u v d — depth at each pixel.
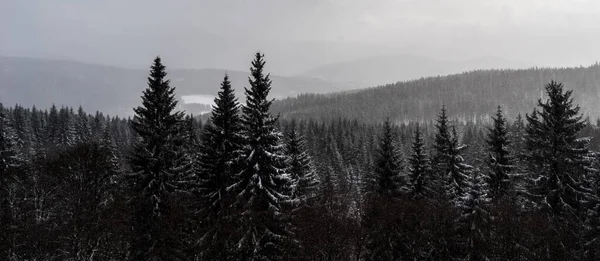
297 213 31.53
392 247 32.50
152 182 27.92
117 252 28.86
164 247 27.92
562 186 29.89
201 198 29.92
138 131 28.44
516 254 27.05
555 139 30.16
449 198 35.78
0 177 35.41
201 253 27.36
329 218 31.12
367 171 63.19
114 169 35.94
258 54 27.72
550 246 26.64
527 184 34.38
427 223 31.08
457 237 29.91
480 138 99.62
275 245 27.28
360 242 33.34
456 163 36.72
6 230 26.22
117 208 28.97
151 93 28.91
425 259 32.06
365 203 36.62
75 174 29.64
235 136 28.73
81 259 27.45
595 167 31.97
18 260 27.86
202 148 30.56
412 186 38.59
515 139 68.50
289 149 42.22
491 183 34.97
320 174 68.12
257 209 26.91
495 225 28.53
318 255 30.86
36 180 33.75
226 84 29.97
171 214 28.50
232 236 26.53
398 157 43.00
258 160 27.08
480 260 28.56
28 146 80.50
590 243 28.89
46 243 27.84
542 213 29.88
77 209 27.80
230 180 28.75
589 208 30.16
